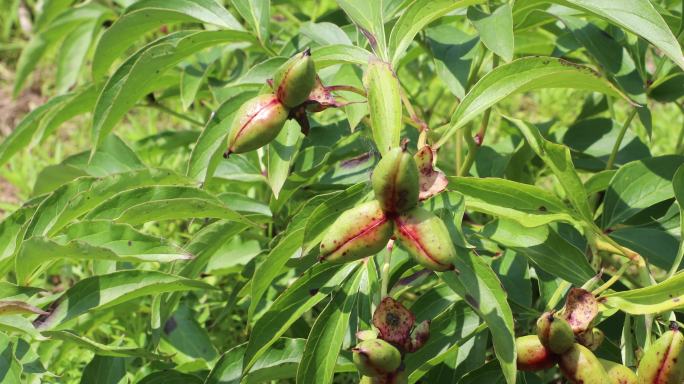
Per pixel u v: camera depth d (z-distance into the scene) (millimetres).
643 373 579
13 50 1390
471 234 681
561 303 678
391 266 665
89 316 734
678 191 637
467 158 703
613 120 785
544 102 1172
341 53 639
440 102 1150
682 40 710
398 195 553
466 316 650
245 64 795
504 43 641
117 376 672
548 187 1059
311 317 812
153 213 640
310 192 758
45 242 601
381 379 568
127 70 703
